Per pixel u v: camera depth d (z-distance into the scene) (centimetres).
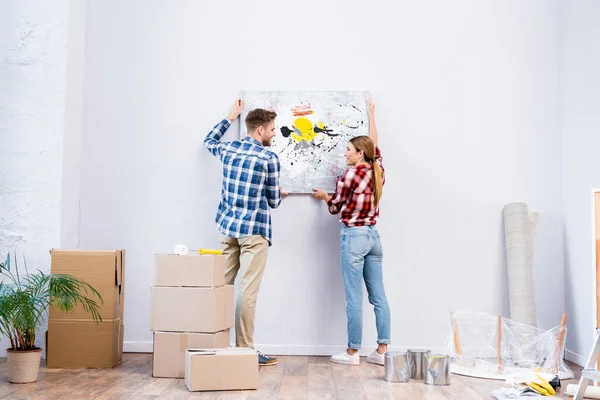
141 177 415
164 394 287
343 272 379
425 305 408
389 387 310
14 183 391
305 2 420
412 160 414
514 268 397
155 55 419
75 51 407
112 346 351
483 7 418
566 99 403
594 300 334
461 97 416
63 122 392
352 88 416
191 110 417
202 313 326
